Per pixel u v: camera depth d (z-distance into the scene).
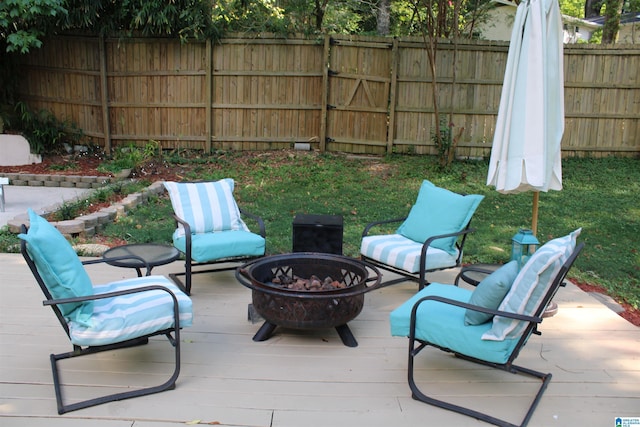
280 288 3.04
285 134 9.05
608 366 2.97
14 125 9.25
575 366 2.97
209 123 8.95
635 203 6.92
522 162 3.44
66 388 2.62
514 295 2.37
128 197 6.66
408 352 2.87
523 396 2.65
